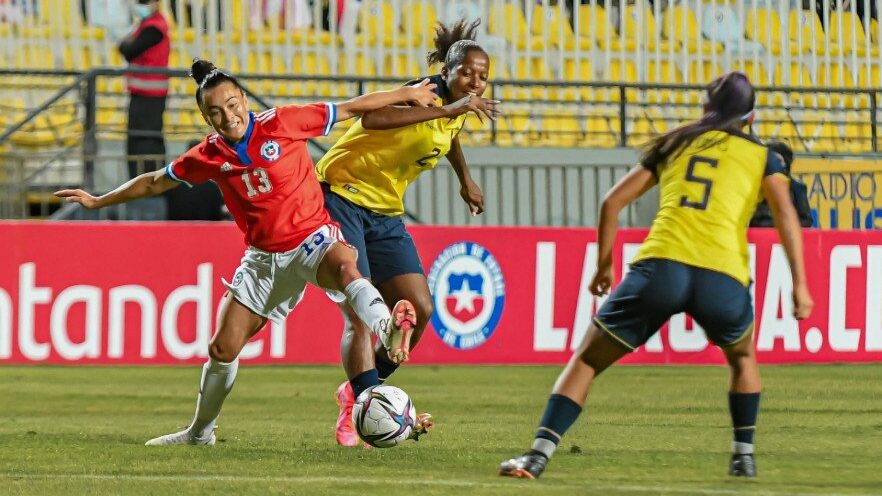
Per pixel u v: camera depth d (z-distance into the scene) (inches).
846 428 1029.2
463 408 1209.4
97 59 2092.8
